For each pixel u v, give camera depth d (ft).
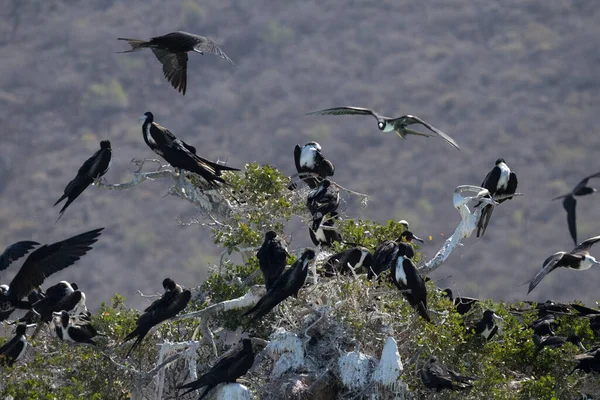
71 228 186.60
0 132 216.95
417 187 196.75
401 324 48.52
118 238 179.73
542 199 189.57
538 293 163.43
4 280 143.64
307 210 57.57
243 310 52.24
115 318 51.31
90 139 213.05
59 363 48.78
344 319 48.24
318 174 61.26
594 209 186.50
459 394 46.85
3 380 47.32
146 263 175.01
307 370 47.52
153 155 204.13
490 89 225.56
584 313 54.19
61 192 198.08
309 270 52.60
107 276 171.94
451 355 48.62
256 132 217.36
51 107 221.66
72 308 51.55
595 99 219.61
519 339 51.88
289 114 221.46
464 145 209.05
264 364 49.67
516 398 47.75
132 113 219.61
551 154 203.72
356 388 46.98
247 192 57.41
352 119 218.79
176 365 52.39
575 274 165.68
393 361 46.65
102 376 49.39
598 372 50.01
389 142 211.00
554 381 48.88
